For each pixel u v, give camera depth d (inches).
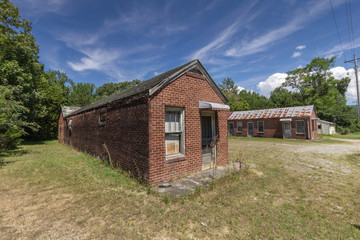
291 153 423.8
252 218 134.3
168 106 222.4
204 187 190.5
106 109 309.1
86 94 1758.1
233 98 1772.9
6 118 399.5
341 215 141.6
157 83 203.9
